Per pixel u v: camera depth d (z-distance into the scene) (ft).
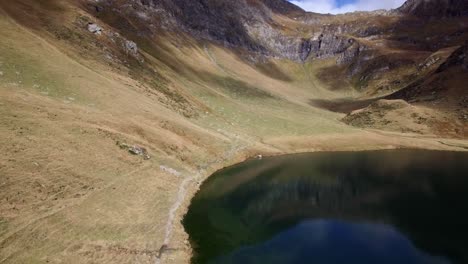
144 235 125.18
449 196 197.06
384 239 143.23
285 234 146.30
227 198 185.16
